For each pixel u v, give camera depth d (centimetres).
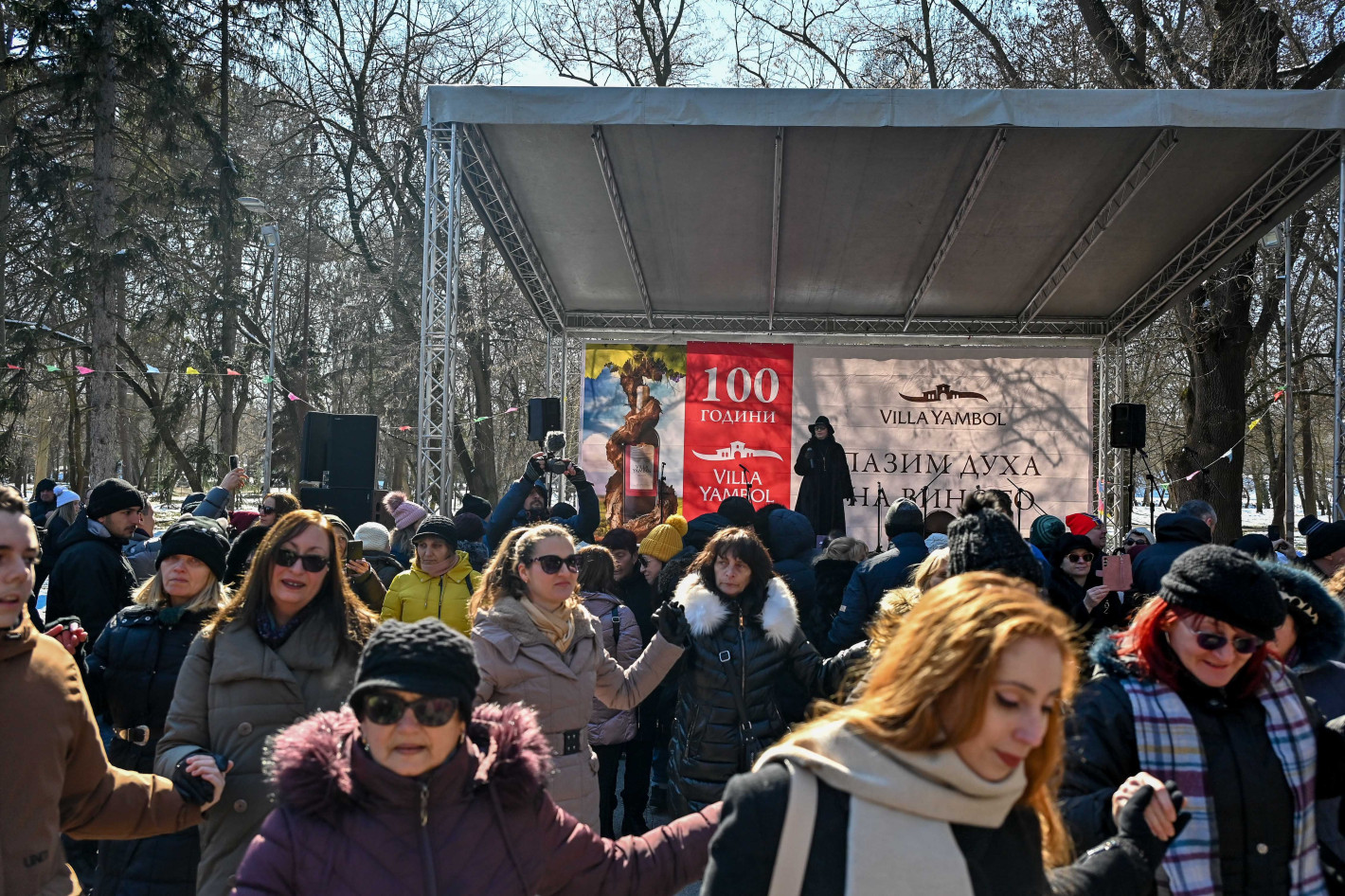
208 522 375
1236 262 1530
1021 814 179
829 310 1488
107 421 2047
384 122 2620
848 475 1362
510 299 2619
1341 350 953
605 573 512
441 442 1025
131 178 2216
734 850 171
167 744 301
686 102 955
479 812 203
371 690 191
